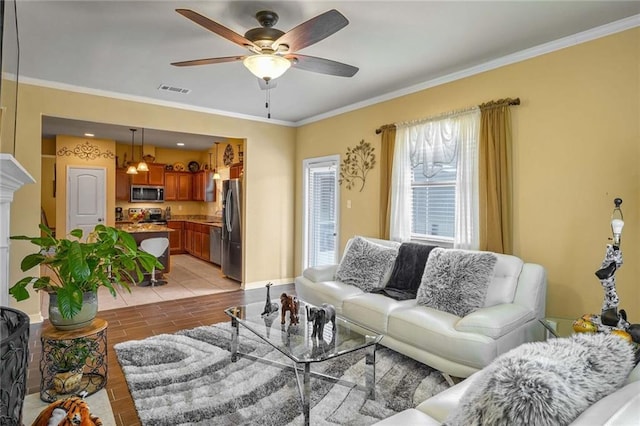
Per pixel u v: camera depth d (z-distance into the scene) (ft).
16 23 8.61
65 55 10.89
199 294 17.26
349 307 10.73
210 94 14.83
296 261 19.95
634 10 8.20
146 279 19.34
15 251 12.74
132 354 10.19
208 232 25.85
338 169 17.07
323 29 6.95
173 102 15.96
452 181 12.33
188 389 8.32
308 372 6.89
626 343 4.09
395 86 13.70
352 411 7.54
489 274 9.46
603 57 9.03
